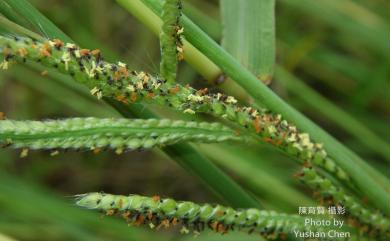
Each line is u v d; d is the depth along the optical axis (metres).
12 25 0.18
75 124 0.16
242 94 0.19
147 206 0.17
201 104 0.18
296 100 0.36
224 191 0.20
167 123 0.17
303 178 0.19
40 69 0.22
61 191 0.40
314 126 0.19
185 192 0.39
